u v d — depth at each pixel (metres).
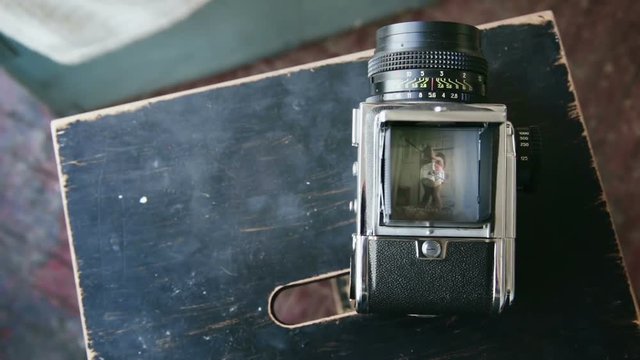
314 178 1.08
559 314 1.04
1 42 1.41
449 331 1.04
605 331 1.03
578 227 1.06
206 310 1.07
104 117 1.10
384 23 1.40
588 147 1.07
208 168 1.09
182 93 1.10
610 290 1.04
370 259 0.89
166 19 1.41
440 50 0.90
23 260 1.39
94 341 1.07
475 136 0.89
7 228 1.39
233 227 1.08
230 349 1.06
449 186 0.88
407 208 0.88
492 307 0.88
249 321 1.06
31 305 1.38
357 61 1.10
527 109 1.08
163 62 1.41
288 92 1.10
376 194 0.88
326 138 1.09
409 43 0.90
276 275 1.07
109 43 1.41
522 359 1.03
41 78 1.42
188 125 1.10
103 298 1.08
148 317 1.07
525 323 1.04
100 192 1.09
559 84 1.09
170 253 1.08
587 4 1.40
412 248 0.88
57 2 1.40
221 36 1.41
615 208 1.38
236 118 1.10
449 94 0.90
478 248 0.88
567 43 1.40
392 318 1.05
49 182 1.40
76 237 1.09
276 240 1.08
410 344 1.04
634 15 1.40
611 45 1.40
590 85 1.40
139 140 1.10
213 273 1.08
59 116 1.41
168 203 1.09
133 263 1.08
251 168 1.09
